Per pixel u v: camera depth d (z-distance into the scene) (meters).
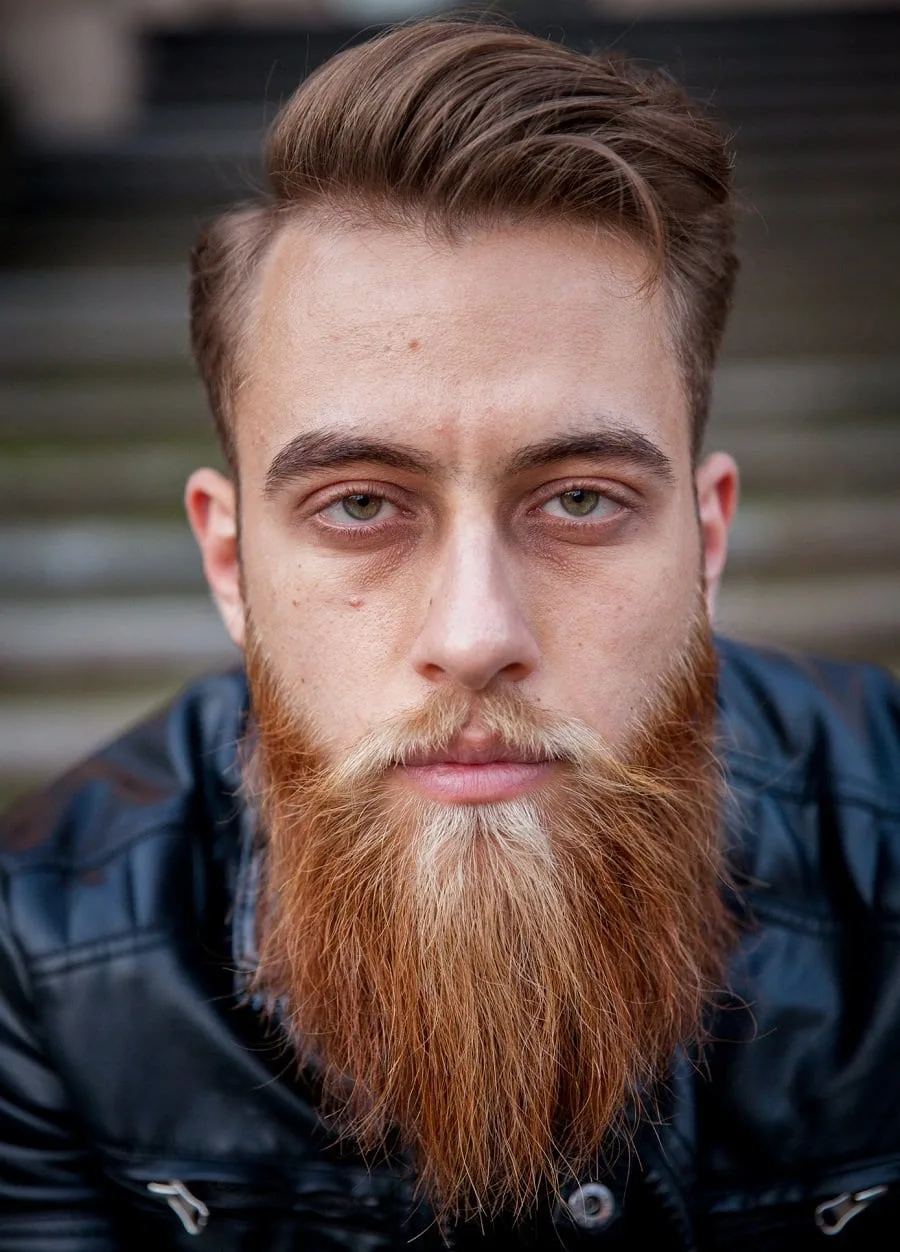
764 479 3.46
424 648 0.97
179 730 1.42
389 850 1.00
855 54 6.44
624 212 1.00
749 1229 1.20
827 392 3.68
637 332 1.01
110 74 6.07
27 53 5.86
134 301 4.27
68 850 1.31
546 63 1.06
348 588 1.02
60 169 5.13
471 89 1.01
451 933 0.98
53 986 1.22
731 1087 1.20
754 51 6.44
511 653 0.95
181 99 6.52
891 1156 1.21
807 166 5.00
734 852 1.31
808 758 1.39
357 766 1.01
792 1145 1.19
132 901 1.26
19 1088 1.23
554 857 1.00
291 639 1.05
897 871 1.27
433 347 0.97
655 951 1.07
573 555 1.01
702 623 1.14
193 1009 1.21
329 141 1.02
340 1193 1.16
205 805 1.35
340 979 1.06
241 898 1.26
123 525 3.30
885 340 4.00
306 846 1.06
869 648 3.00
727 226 1.20
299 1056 1.17
